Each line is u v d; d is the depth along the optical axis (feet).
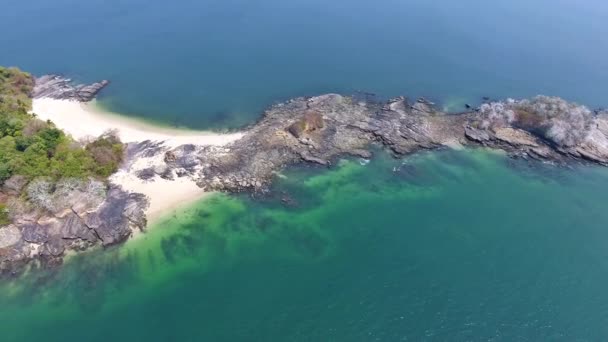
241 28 542.57
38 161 272.51
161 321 210.38
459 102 396.57
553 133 337.11
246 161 312.09
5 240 239.09
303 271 237.45
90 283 228.43
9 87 370.12
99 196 267.18
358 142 337.11
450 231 266.77
